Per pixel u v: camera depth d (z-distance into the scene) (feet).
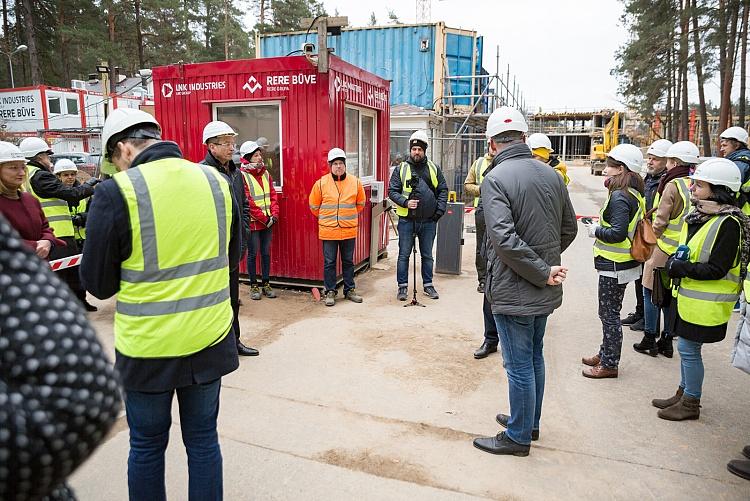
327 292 20.51
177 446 10.75
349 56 52.85
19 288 2.86
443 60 50.47
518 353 10.09
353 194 20.08
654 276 12.78
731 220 10.36
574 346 16.39
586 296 21.97
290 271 22.07
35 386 2.78
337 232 20.06
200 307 7.05
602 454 10.54
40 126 93.30
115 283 6.78
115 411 3.10
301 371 14.40
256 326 18.01
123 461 10.24
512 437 10.43
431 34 50.37
